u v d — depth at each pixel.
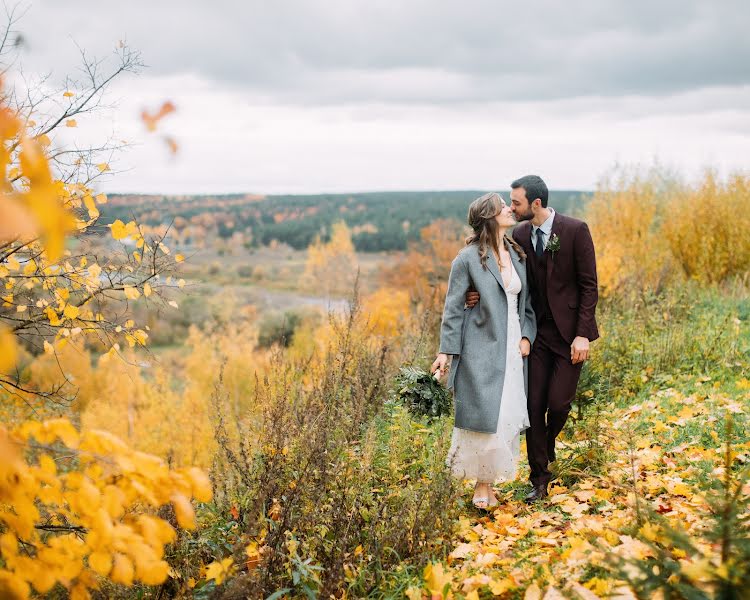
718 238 13.16
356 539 3.60
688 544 2.44
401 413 4.78
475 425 4.14
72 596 2.21
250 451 4.39
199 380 36.56
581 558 3.08
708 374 6.88
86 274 3.56
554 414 4.43
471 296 4.31
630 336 7.98
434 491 3.73
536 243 4.53
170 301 3.82
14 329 3.54
